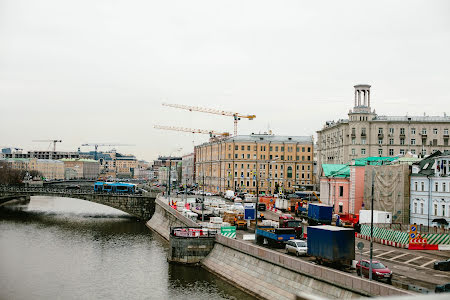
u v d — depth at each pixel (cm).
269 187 19262
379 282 4031
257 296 5328
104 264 7512
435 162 8094
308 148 19450
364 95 15388
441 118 15288
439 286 3831
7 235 10494
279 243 6488
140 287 6062
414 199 8656
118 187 16688
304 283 4669
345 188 10831
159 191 19750
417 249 6331
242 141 19450
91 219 14000
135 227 12431
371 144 15025
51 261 7762
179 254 7356
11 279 6531
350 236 4638
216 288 5888
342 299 4009
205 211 10806
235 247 6425
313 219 8650
